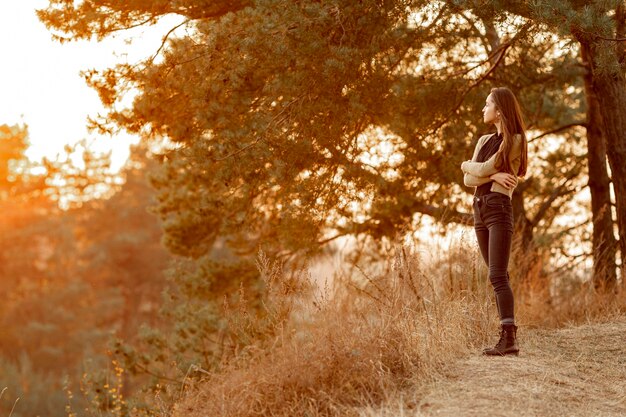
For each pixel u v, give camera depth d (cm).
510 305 558
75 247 4259
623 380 532
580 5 696
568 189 1240
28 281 4094
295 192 829
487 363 537
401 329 550
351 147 865
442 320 598
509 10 734
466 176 570
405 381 513
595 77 854
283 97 789
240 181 880
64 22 873
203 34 781
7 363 3441
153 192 4169
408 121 948
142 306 4500
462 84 970
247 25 756
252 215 982
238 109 800
